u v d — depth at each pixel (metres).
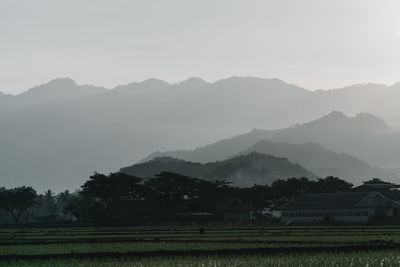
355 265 53.53
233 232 124.00
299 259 58.47
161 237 103.88
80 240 95.31
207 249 71.62
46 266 56.38
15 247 80.31
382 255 62.53
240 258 61.56
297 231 127.31
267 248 71.19
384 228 148.38
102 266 55.31
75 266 55.72
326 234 110.44
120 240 94.81
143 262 58.47
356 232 120.19
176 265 54.75
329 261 56.00
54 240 96.31
